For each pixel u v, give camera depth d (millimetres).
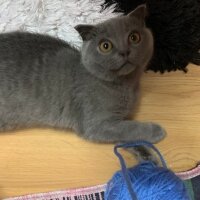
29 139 408
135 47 335
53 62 376
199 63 432
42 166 398
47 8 446
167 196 300
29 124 402
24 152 403
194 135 401
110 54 334
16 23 443
